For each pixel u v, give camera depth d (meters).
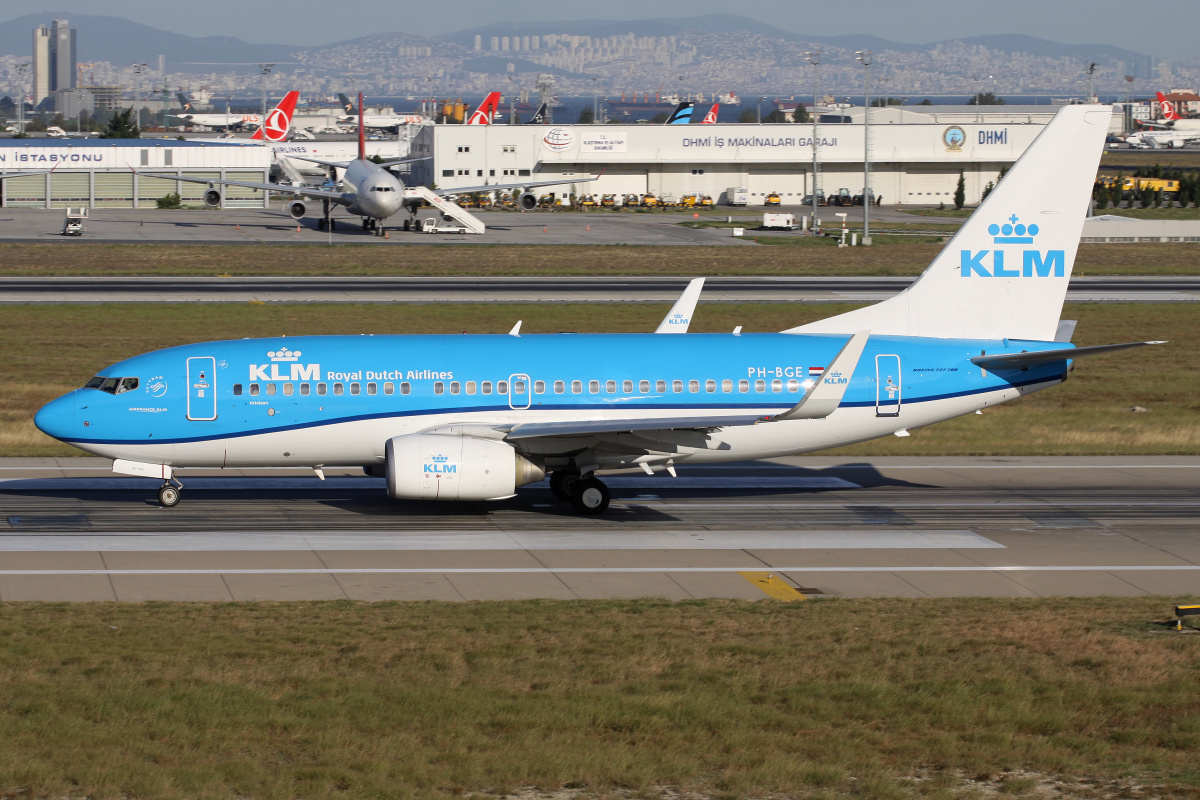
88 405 143.75
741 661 92.69
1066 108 153.75
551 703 82.31
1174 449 194.62
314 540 133.62
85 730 75.88
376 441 147.50
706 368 151.38
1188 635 100.88
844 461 185.25
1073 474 176.38
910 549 133.88
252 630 99.25
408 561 125.62
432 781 69.38
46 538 132.62
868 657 94.00
